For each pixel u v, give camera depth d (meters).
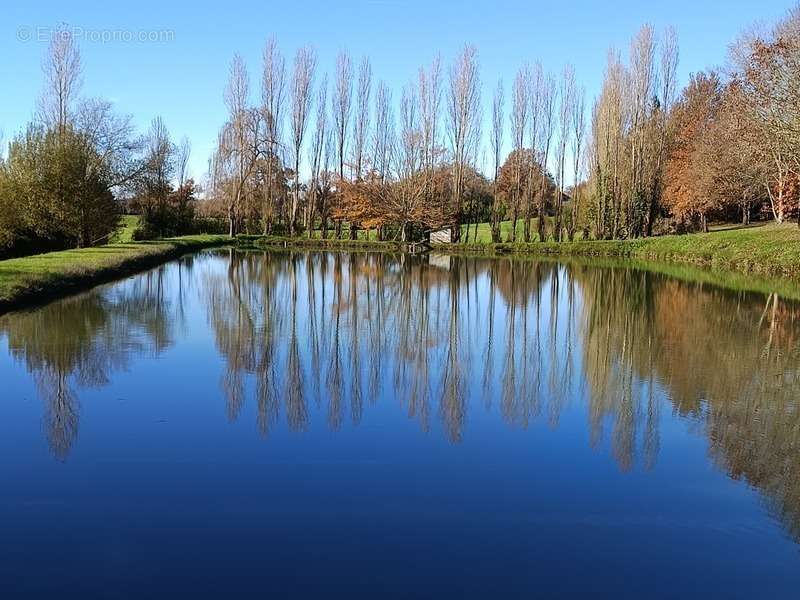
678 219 45.06
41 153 27.11
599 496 5.33
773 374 9.41
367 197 43.22
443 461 6.00
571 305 16.95
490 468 5.86
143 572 4.14
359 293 18.95
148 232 40.97
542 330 13.16
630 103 41.19
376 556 4.37
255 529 4.70
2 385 8.29
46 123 28.88
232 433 6.64
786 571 4.29
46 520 4.79
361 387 8.48
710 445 6.52
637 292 19.91
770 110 24.69
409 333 12.57
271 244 43.31
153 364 9.52
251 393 8.09
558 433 6.81
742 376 9.30
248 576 4.11
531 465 5.95
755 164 30.28
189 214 47.31
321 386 8.49
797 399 8.12
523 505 5.14
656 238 38.06
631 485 5.54
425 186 41.88
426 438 6.58
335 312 15.12
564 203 52.22
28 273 16.70
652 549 4.53
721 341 11.97
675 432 6.88
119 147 32.75
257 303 16.33
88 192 28.66
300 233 47.34
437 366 9.79
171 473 5.64
